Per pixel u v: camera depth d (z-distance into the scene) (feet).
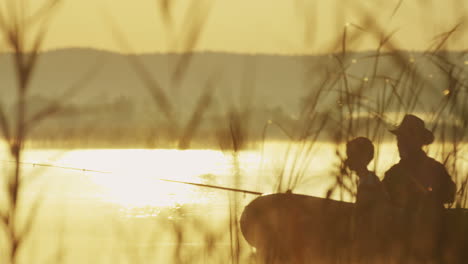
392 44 33.63
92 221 110.83
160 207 132.05
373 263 39.75
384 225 43.24
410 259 37.37
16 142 22.18
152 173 195.42
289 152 37.86
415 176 50.19
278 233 39.47
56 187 164.14
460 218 38.24
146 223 106.42
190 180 175.83
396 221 43.91
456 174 39.68
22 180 23.22
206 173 174.29
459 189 39.99
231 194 40.45
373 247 40.04
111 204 136.87
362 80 35.19
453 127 37.81
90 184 177.99
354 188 41.32
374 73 34.94
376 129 37.86
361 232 40.47
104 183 181.16
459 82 35.99
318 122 35.99
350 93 35.40
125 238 45.50
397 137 56.03
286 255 39.40
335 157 37.63
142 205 135.54
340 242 39.58
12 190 23.16
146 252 41.06
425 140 54.90
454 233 36.60
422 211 41.83
